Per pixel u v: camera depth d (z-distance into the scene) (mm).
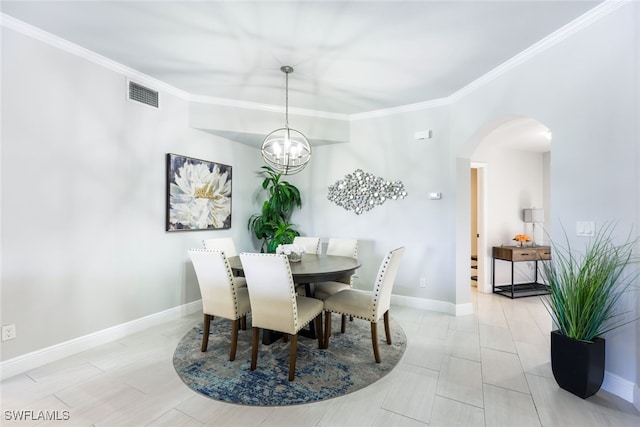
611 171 1970
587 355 1874
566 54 2250
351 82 3207
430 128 3705
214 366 2320
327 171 4410
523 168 5129
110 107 2799
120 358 2451
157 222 3242
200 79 3174
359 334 2951
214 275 2416
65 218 2490
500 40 2410
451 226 3564
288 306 2137
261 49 2574
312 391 1996
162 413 1781
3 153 2152
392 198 3951
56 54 2424
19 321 2236
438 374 2215
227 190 4090
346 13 2090
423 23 2193
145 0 1963
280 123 3973
